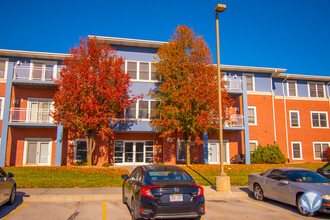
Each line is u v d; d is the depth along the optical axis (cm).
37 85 2117
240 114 2495
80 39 1856
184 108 1816
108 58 1908
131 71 2245
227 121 2222
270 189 952
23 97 2162
